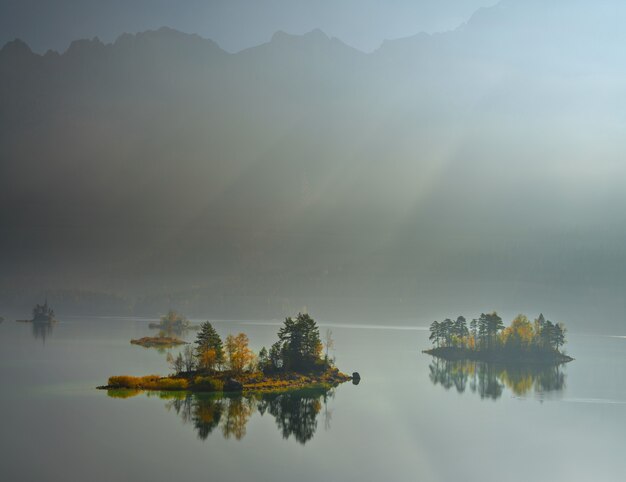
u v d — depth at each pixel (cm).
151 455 17550
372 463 17638
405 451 18750
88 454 17488
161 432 19600
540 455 18675
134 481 15712
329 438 19712
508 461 18138
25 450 17700
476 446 19412
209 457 17550
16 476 15825
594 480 16812
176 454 17688
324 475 16512
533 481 16638
